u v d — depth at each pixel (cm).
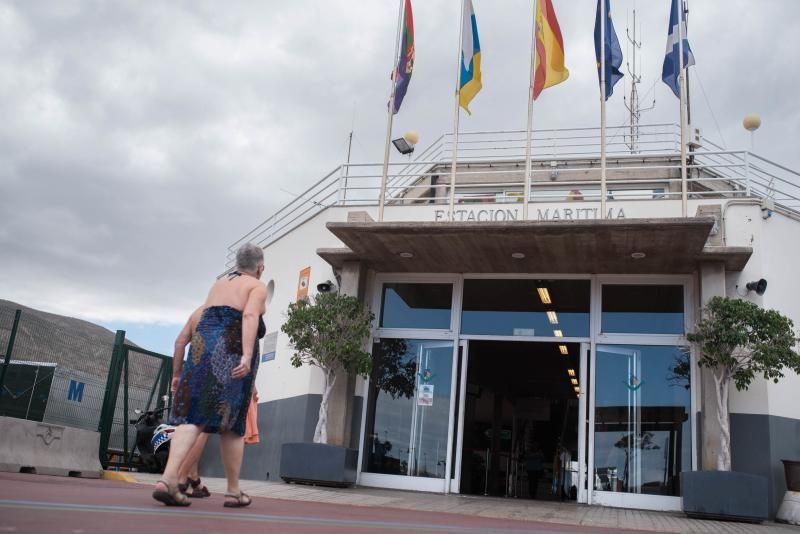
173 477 370
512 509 859
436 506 823
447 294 1230
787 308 1056
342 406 1141
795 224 1096
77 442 969
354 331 1104
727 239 1085
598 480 1072
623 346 1126
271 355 1372
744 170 1141
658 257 1065
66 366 1312
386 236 1080
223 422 386
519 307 1195
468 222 1019
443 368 1195
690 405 1069
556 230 998
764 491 885
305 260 1341
